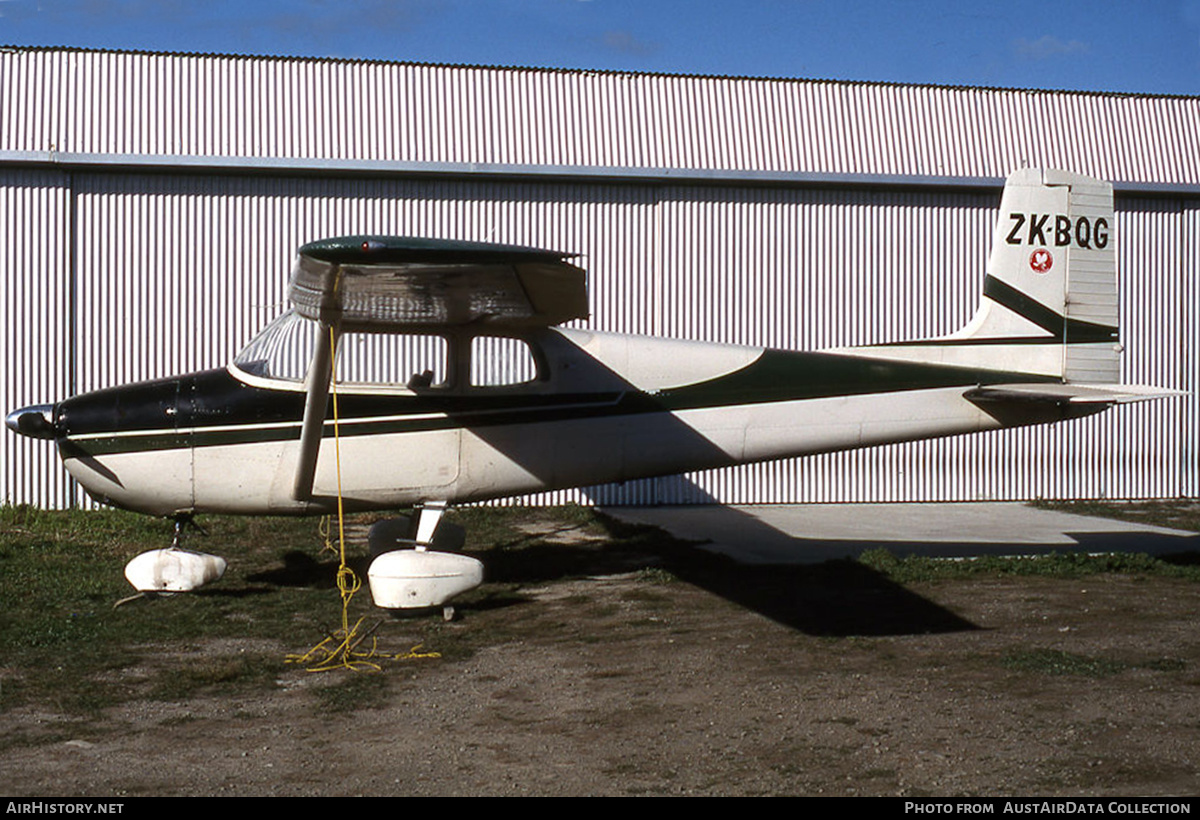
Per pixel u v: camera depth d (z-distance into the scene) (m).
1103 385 8.81
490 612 7.29
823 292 14.07
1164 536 11.13
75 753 4.48
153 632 6.55
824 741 4.59
